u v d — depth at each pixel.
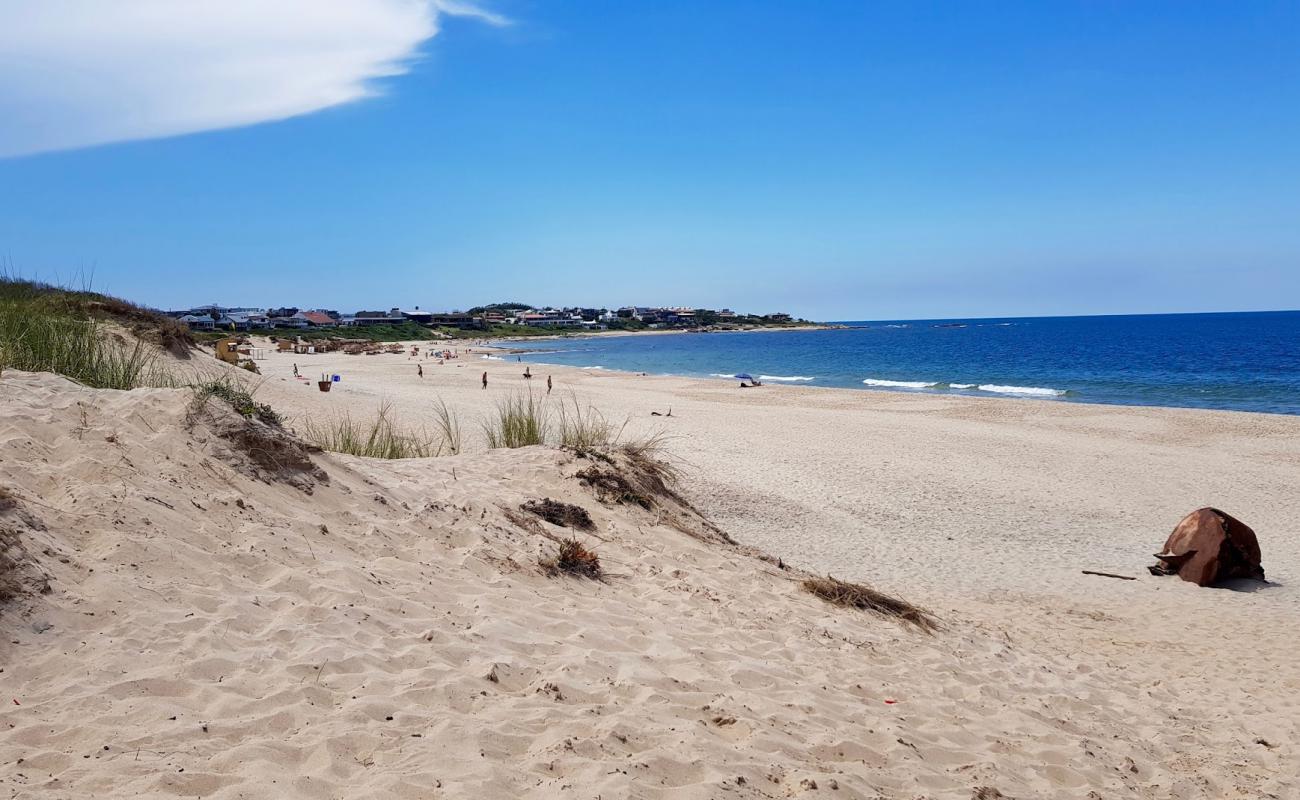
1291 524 15.46
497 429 18.17
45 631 3.69
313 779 3.13
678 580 7.23
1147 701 6.92
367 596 4.99
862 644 6.63
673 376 53.75
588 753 3.72
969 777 4.52
